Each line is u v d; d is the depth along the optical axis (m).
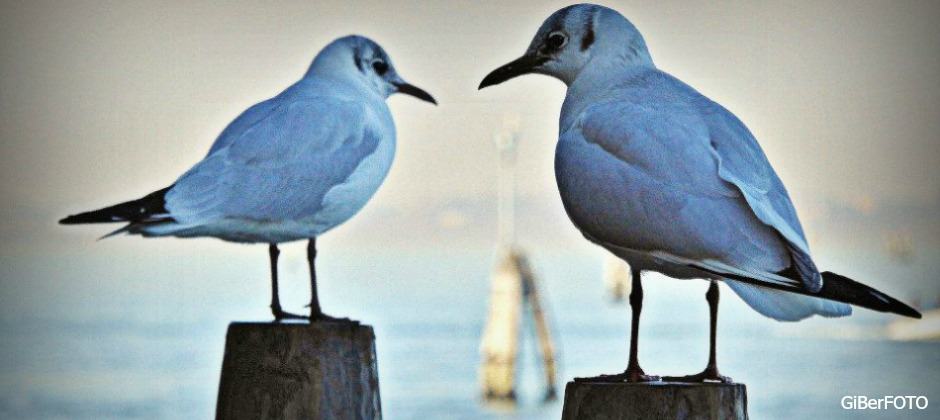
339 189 11.20
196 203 10.74
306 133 11.14
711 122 9.68
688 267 9.48
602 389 8.67
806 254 9.05
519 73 10.84
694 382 8.91
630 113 9.83
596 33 10.56
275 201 10.95
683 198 9.38
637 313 9.89
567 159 9.91
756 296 9.30
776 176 9.62
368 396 9.63
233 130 11.18
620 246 9.73
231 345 9.55
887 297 8.89
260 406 9.46
